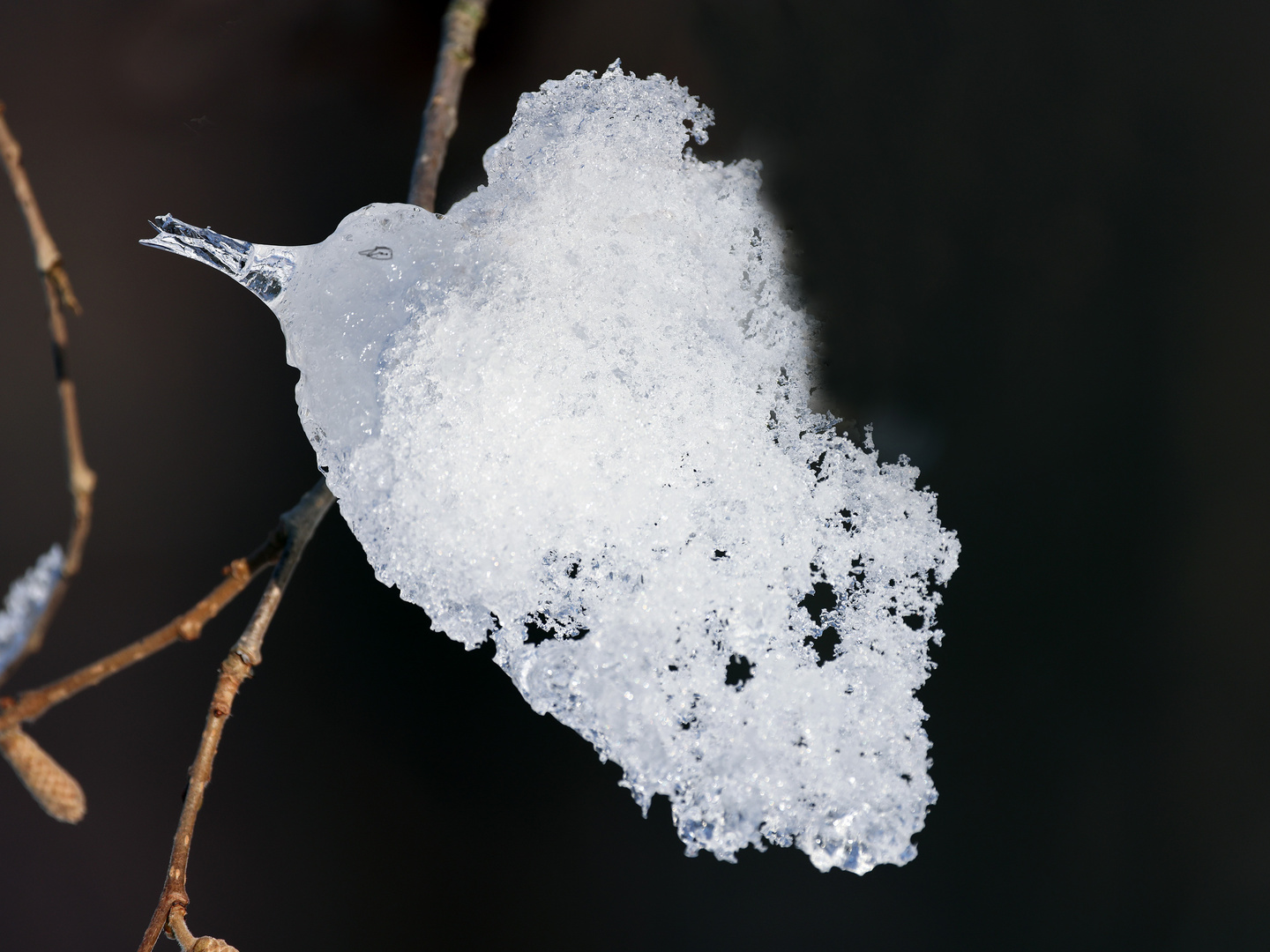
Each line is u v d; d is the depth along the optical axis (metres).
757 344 0.29
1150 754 0.35
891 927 0.35
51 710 0.36
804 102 0.37
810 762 0.28
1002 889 0.35
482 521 0.28
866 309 0.35
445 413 0.28
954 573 0.36
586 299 0.28
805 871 0.35
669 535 0.28
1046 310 0.36
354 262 0.29
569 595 0.28
